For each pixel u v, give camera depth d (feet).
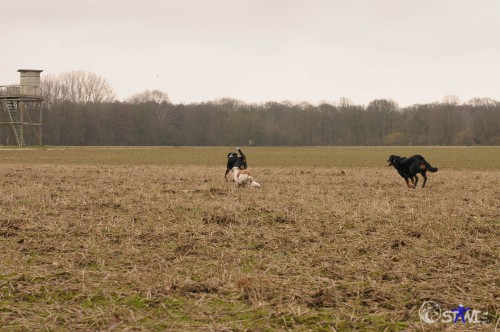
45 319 18.88
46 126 364.38
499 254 28.14
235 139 403.75
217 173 86.02
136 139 396.37
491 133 385.70
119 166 110.52
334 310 20.06
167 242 31.09
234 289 22.04
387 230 33.99
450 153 202.80
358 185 65.10
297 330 18.15
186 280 23.07
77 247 29.58
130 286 22.59
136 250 28.66
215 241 31.27
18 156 156.35
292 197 50.75
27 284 22.61
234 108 479.41
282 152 215.31
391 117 456.04
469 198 50.60
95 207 42.86
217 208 42.37
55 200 47.21
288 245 30.14
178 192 54.90
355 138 428.15
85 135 380.99
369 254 28.58
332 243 30.91
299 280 23.63
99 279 23.45
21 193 51.57
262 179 73.31
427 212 40.60
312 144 433.89
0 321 18.63
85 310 19.85
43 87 374.84
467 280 23.57
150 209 41.93
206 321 18.88
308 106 469.16
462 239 31.30
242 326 18.37
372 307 20.38
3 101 228.84
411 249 29.48
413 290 22.12
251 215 39.55
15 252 28.07
